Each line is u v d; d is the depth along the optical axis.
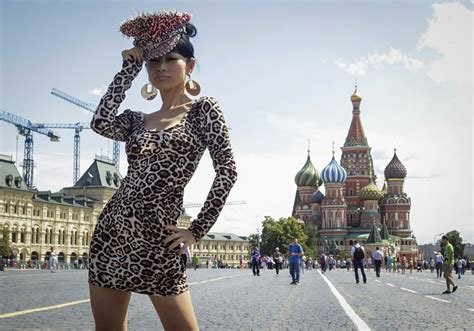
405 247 197.00
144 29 5.01
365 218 193.12
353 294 25.73
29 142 183.75
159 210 4.73
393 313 16.91
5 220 124.75
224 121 4.92
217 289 28.53
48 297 21.00
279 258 58.78
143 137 4.82
